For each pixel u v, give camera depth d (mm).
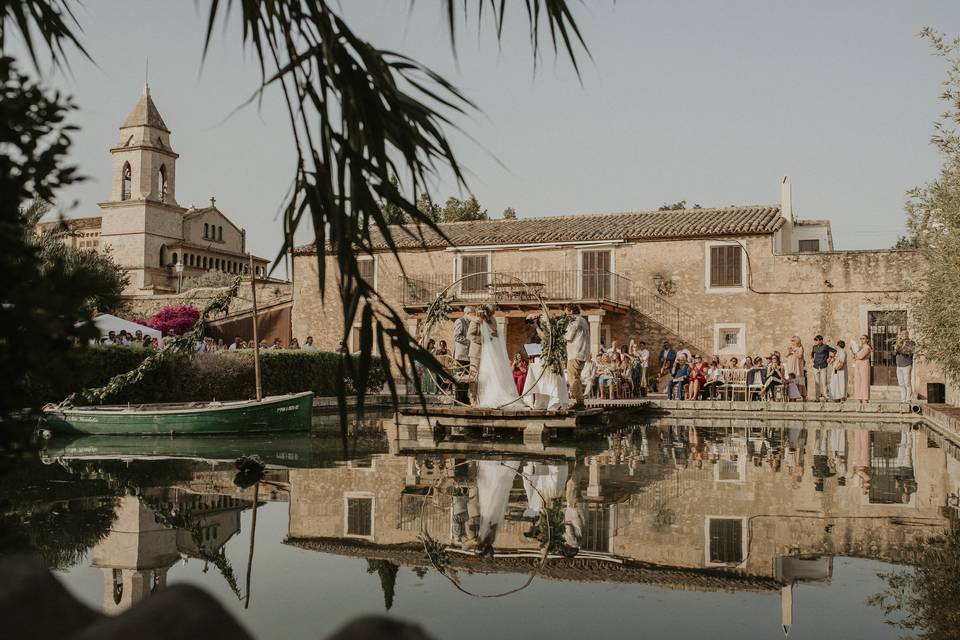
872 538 5750
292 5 2438
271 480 8805
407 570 4953
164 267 66062
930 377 24891
